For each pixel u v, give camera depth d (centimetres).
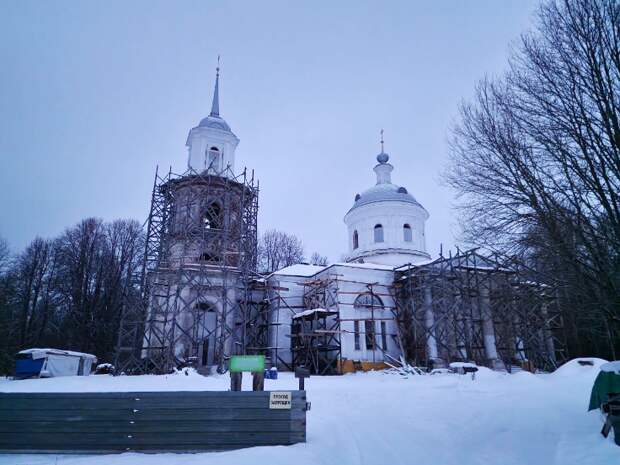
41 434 816
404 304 3359
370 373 2858
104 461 739
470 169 1099
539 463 757
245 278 3045
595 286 877
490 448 864
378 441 911
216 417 823
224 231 2925
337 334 3080
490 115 1062
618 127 847
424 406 1334
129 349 2644
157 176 3095
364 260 3862
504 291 2697
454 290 3131
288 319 3384
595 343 2920
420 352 3152
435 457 804
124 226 4969
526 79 1019
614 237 845
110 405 827
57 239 4847
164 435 814
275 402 836
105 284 4650
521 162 974
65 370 2709
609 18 913
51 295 4553
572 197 909
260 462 693
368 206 3984
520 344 3344
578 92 923
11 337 4069
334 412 1231
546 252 952
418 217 4009
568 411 1180
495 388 1784
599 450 766
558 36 969
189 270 2808
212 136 3338
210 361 2959
